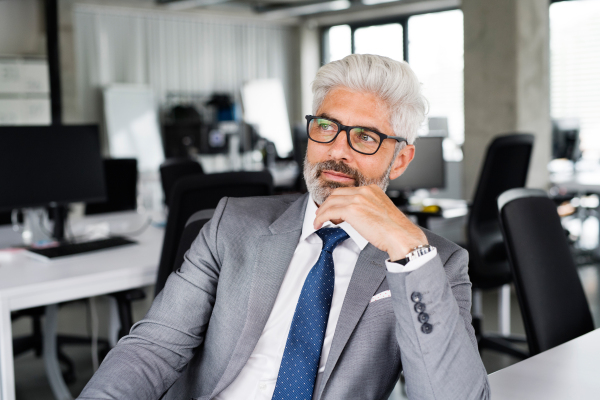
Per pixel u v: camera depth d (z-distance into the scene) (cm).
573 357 122
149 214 361
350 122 116
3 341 187
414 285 97
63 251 235
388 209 103
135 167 401
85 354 347
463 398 95
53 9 595
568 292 159
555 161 613
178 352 117
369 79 115
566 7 661
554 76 674
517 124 475
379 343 109
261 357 117
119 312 234
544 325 151
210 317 123
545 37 490
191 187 200
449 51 820
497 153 304
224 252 122
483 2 485
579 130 579
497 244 312
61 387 271
